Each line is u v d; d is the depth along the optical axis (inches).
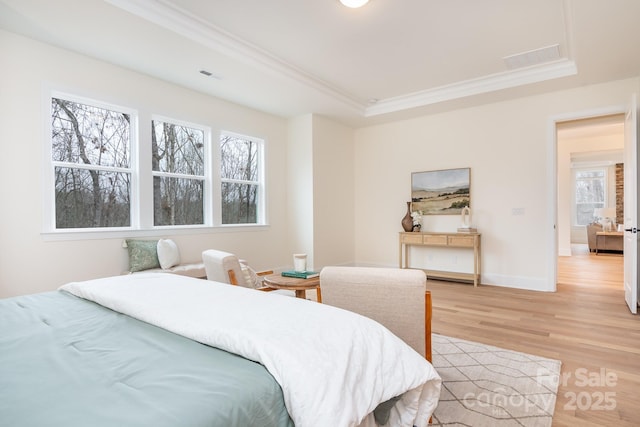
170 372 36.8
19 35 121.6
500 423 66.7
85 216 141.6
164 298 59.9
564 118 174.9
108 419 28.2
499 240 194.5
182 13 116.0
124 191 153.1
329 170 229.0
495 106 195.2
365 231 248.4
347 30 128.3
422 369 47.1
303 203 220.2
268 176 215.6
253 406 33.4
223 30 127.7
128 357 40.6
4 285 119.0
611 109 163.2
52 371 37.1
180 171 174.2
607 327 121.8
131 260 145.0
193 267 153.9
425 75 171.0
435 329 121.3
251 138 207.5
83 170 141.1
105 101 142.9
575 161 405.7
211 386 33.9
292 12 116.4
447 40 135.8
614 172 400.2
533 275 183.9
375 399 41.4
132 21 112.0
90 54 135.9
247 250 201.6
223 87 171.0
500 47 141.9
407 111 210.7
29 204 124.6
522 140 187.0
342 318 50.1
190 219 178.4
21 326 52.2
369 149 246.4
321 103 196.1
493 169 196.2
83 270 136.6
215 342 43.5
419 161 223.8
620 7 102.8
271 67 152.6
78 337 47.3
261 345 40.2
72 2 101.5
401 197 231.9
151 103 158.4
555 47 142.1
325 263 224.4
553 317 134.1
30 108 124.5
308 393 35.5
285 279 119.1
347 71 165.5
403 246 232.1
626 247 150.3
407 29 127.4
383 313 68.1
